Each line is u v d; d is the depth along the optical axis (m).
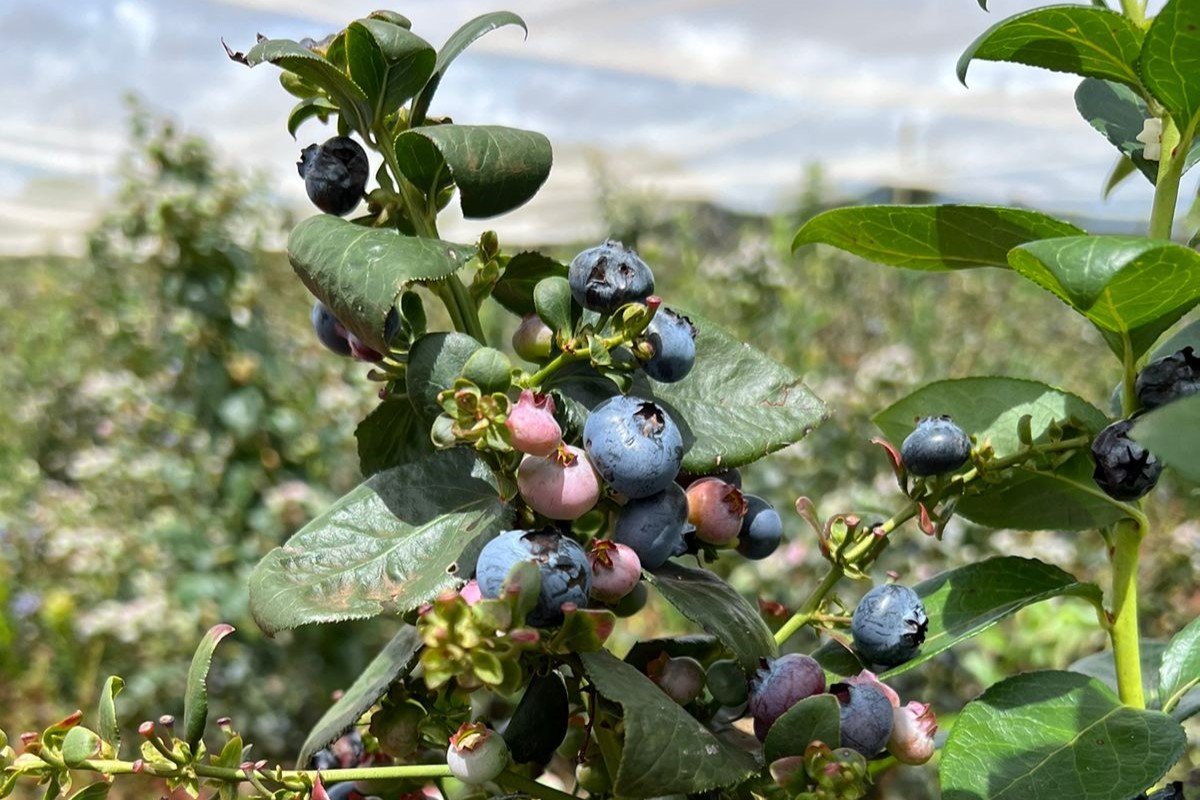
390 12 0.40
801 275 2.42
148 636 1.33
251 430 1.42
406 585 0.37
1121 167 0.50
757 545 0.40
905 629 0.40
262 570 0.37
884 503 1.29
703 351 0.40
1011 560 0.44
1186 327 0.44
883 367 1.48
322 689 1.35
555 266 0.41
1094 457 0.40
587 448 0.36
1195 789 0.45
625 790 0.34
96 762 0.37
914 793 0.83
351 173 0.40
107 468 1.43
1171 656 0.45
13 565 1.50
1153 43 0.39
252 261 1.50
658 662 0.39
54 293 2.73
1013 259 0.38
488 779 0.37
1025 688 0.41
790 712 0.36
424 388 0.37
